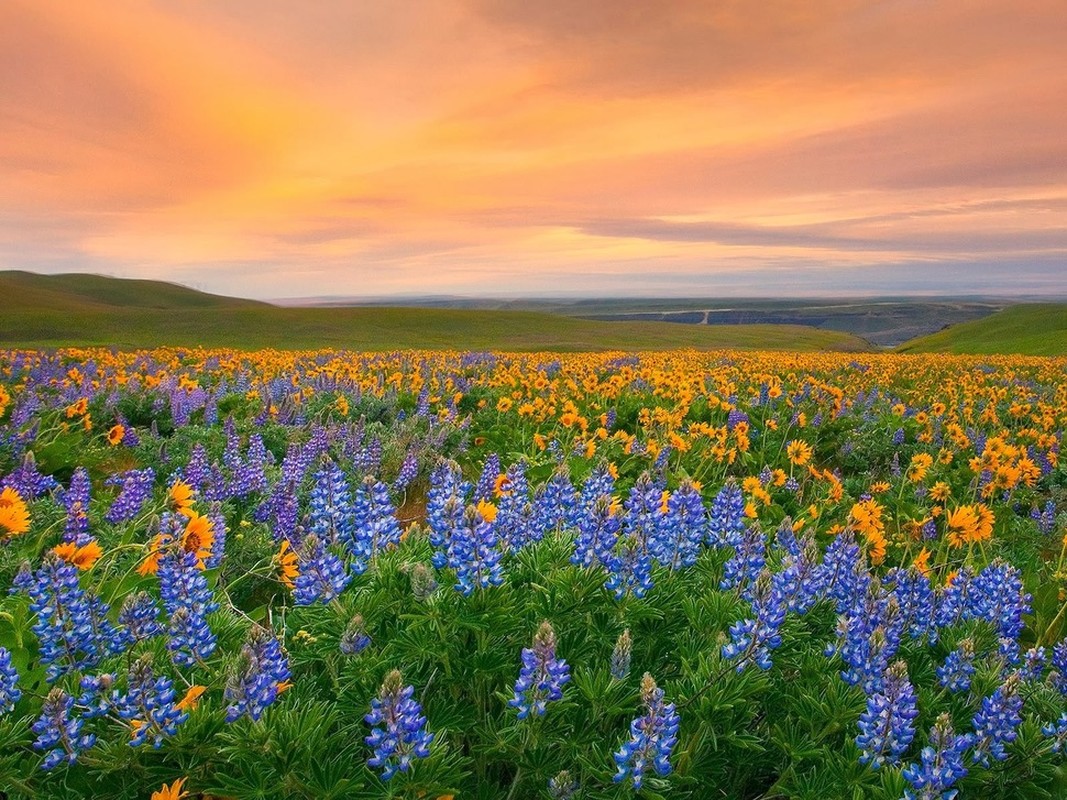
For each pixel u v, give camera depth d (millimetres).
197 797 2779
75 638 3160
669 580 3807
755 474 9945
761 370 25750
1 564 4887
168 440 9578
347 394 13234
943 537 6371
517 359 28047
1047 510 7926
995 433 13070
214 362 19906
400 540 3963
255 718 2619
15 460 7945
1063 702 3447
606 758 2729
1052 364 37031
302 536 5770
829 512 7598
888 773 2621
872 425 12414
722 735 2939
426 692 3162
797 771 3033
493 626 3113
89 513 6148
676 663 3494
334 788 2518
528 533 4363
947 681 3312
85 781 2719
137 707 2674
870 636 3084
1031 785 2936
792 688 3305
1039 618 5129
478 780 2875
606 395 13906
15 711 3076
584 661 3230
